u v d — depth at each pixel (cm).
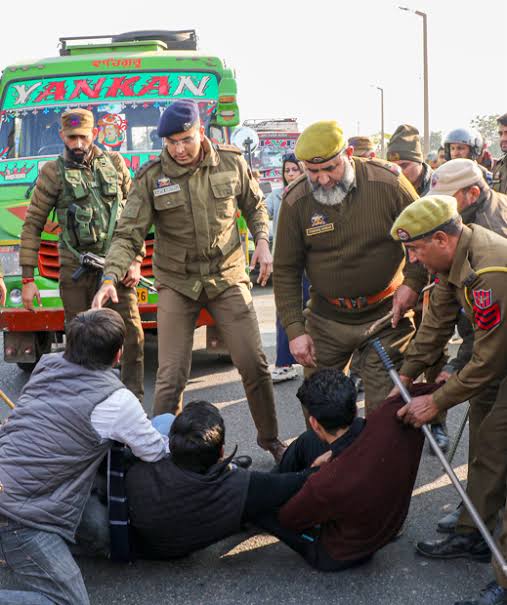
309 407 311
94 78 636
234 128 630
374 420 307
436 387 318
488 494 317
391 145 479
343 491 298
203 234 395
